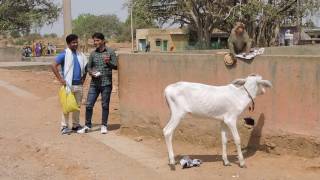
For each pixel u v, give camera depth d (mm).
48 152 9883
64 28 15992
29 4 39438
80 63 11508
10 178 8422
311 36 48250
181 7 49938
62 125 11664
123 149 10000
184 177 8016
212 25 48969
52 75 27547
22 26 39750
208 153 9414
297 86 8398
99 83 11508
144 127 11031
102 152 9758
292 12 44562
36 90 20047
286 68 8516
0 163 9328
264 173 8031
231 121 8383
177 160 9023
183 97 8445
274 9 41719
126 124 11445
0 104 16375
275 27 44062
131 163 8930
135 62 11102
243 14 42594
